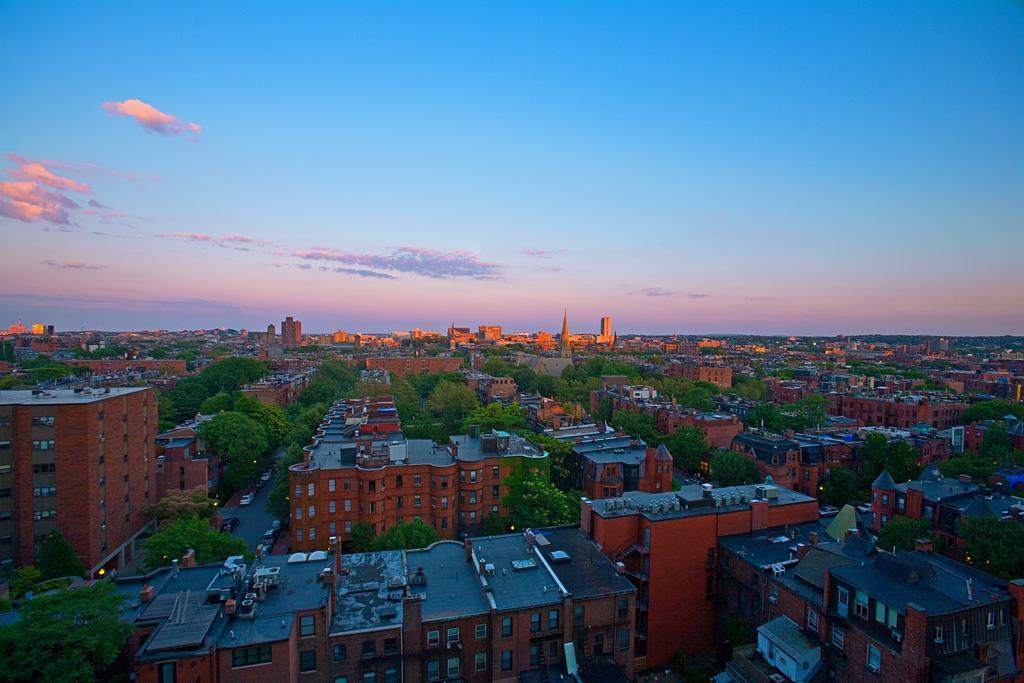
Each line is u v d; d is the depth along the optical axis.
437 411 159.25
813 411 153.88
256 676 37.31
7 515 68.94
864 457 104.50
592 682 44.53
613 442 112.44
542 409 142.88
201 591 42.69
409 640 42.34
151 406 89.38
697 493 65.31
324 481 78.19
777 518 62.81
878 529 77.06
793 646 44.84
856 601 41.91
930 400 164.00
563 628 46.03
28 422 69.06
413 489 81.44
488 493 84.69
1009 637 38.91
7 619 40.09
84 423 70.69
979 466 91.12
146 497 87.00
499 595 46.62
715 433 124.19
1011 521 56.91
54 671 33.25
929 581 41.75
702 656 58.41
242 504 104.94
